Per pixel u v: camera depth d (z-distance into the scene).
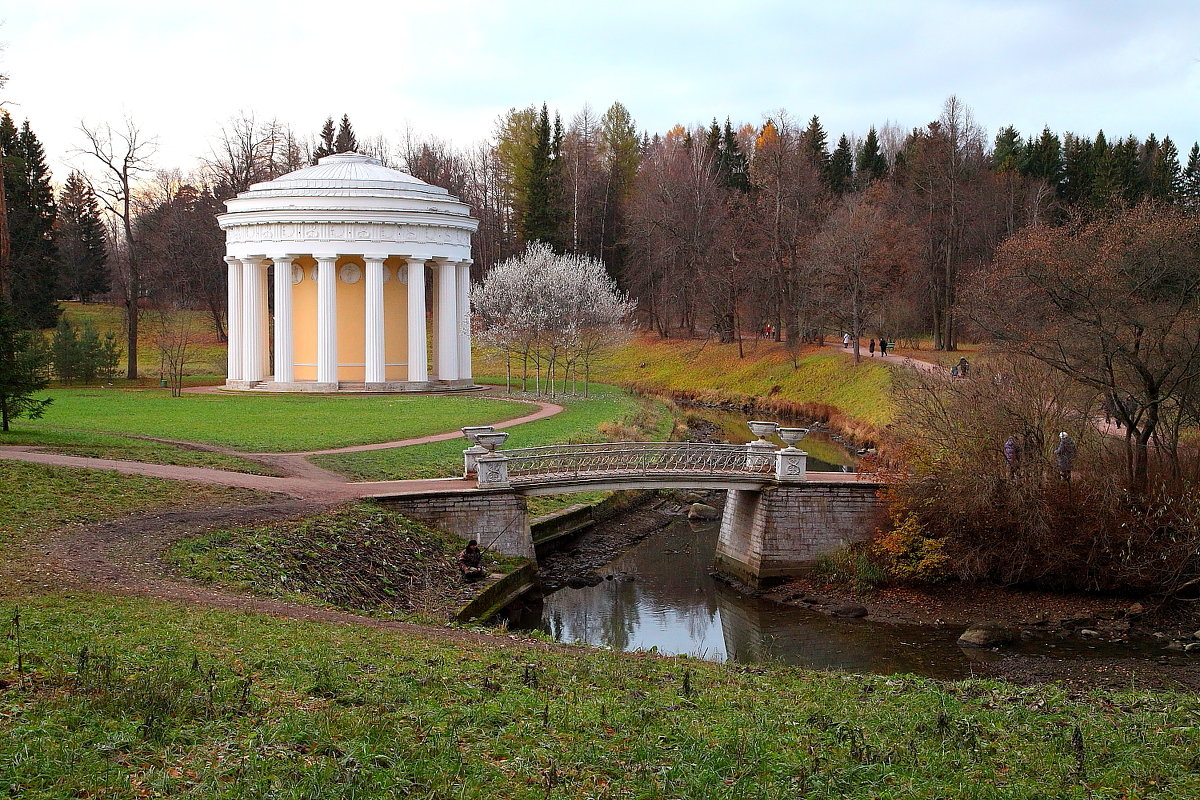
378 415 57.25
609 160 126.00
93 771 9.70
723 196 103.06
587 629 29.55
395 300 77.94
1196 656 27.16
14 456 32.56
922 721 14.88
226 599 20.39
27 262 86.62
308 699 13.02
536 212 109.38
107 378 79.00
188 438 43.59
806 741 13.23
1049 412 34.59
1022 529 33.16
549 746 12.03
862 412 67.12
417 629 20.83
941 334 88.69
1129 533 32.25
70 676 12.44
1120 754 13.54
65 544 22.97
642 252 109.44
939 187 85.44
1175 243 32.47
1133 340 33.28
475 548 30.62
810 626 30.39
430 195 78.88
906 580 33.94
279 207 72.62
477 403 66.94
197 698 12.19
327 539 27.66
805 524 35.66
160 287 103.62
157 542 24.41
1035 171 108.62
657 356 100.62
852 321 83.19
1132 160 102.19
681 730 13.18
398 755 11.01
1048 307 34.44
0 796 8.94
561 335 77.12
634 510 47.34
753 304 93.38
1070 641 28.67
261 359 76.19
